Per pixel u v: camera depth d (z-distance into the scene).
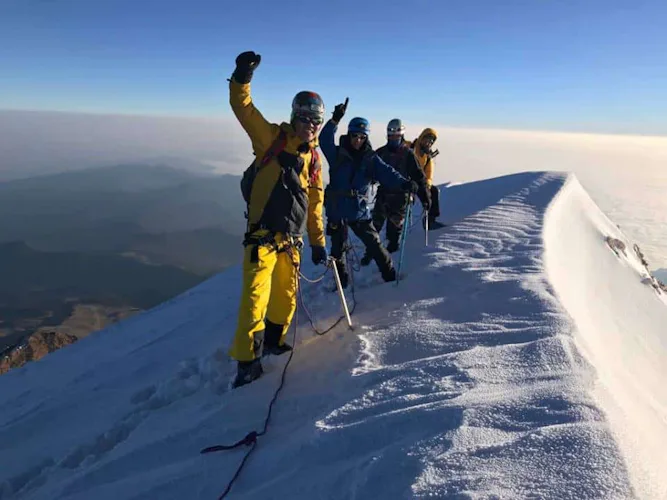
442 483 2.15
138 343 6.50
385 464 2.40
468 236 8.66
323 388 3.59
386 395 3.17
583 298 7.52
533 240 8.13
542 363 3.39
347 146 5.96
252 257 3.86
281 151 3.85
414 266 7.01
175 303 8.83
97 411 4.17
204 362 4.64
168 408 3.85
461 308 4.86
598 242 12.98
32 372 5.97
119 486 2.88
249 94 3.74
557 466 2.18
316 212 4.28
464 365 3.42
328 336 4.66
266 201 3.88
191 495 2.68
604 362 4.39
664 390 5.72
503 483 2.11
